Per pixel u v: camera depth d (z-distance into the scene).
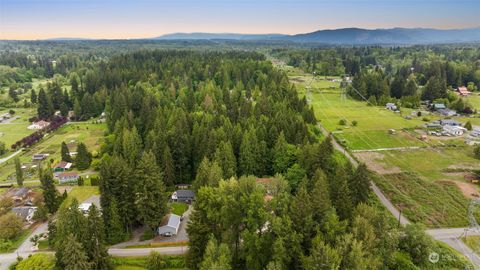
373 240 48.56
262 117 114.62
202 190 56.38
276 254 47.34
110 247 63.56
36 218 73.38
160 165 87.75
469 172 89.31
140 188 65.50
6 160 114.81
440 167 92.62
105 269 54.41
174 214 73.62
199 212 55.88
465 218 69.44
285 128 101.31
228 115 124.94
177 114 116.75
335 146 110.12
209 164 78.81
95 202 80.75
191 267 54.19
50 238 62.25
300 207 50.62
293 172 79.19
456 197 76.75
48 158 115.12
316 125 124.06
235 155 94.12
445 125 128.50
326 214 51.28
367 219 52.50
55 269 52.03
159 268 57.28
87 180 95.25
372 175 87.62
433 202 75.38
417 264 54.41
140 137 111.38
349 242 45.53
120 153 100.88
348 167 73.88
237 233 53.56
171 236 67.25
